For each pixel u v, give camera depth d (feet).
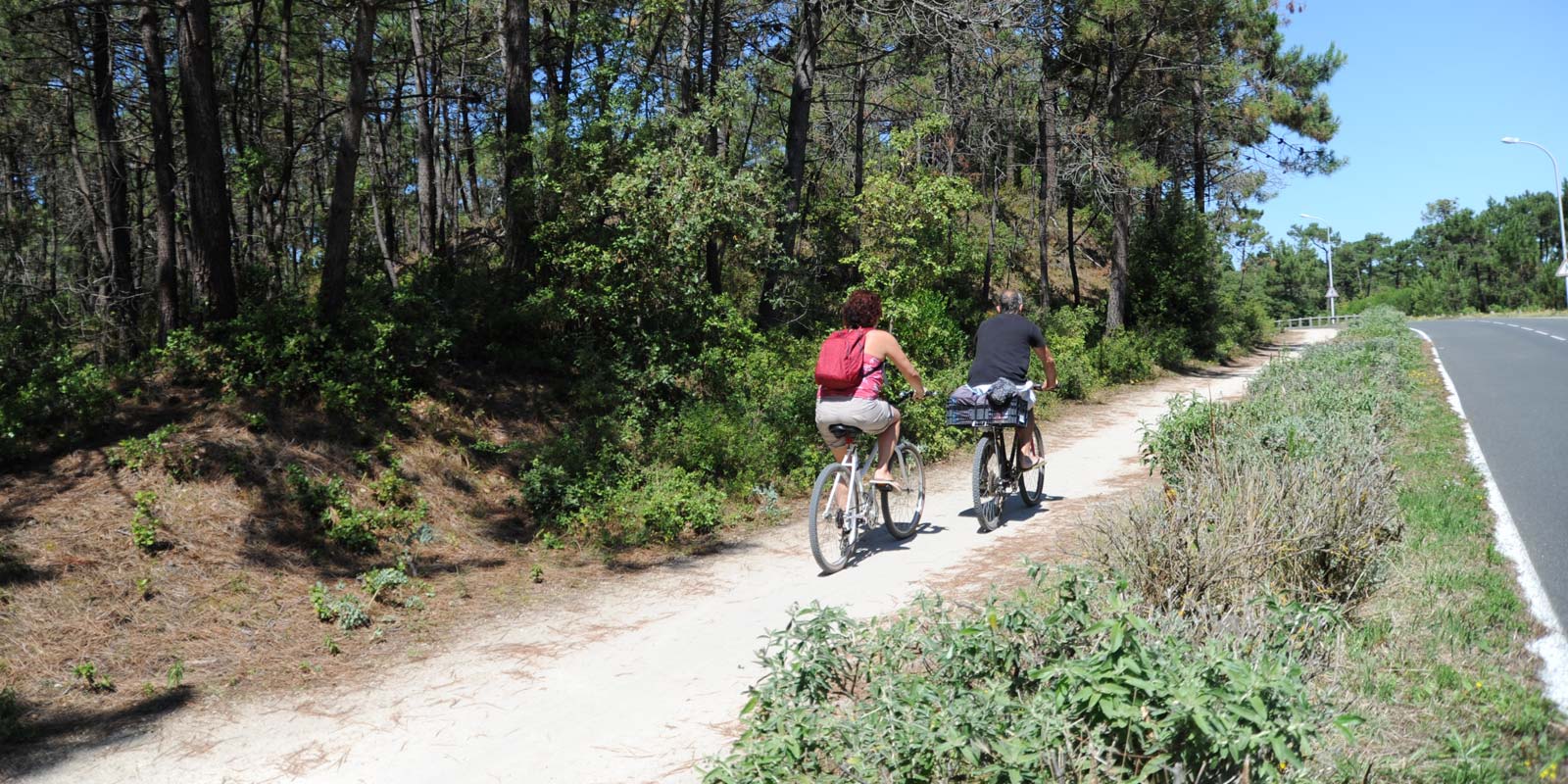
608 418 35.50
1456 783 10.00
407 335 35.63
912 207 56.29
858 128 77.77
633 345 41.52
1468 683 12.24
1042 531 24.68
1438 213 452.76
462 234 69.10
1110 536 16.35
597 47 65.31
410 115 96.37
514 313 40.68
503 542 27.48
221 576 22.30
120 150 62.90
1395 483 21.85
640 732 14.39
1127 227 87.15
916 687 11.35
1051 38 76.02
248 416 28.63
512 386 37.88
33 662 18.10
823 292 64.39
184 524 23.79
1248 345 113.29
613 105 46.75
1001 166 89.40
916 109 77.36
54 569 21.09
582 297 41.50
